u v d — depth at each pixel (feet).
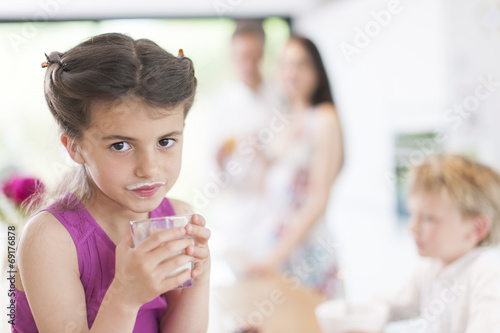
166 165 2.13
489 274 3.31
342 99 11.26
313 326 3.94
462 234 3.52
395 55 9.25
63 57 2.20
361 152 10.66
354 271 9.49
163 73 2.06
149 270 1.95
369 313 3.47
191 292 2.40
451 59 7.64
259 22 11.94
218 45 11.68
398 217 9.27
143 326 2.50
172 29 11.50
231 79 10.29
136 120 1.99
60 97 2.12
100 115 2.00
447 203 3.51
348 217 11.10
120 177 2.07
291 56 6.98
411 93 8.80
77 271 2.32
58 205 2.39
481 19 6.99
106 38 2.21
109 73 1.96
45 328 2.20
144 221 2.07
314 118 6.85
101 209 2.44
